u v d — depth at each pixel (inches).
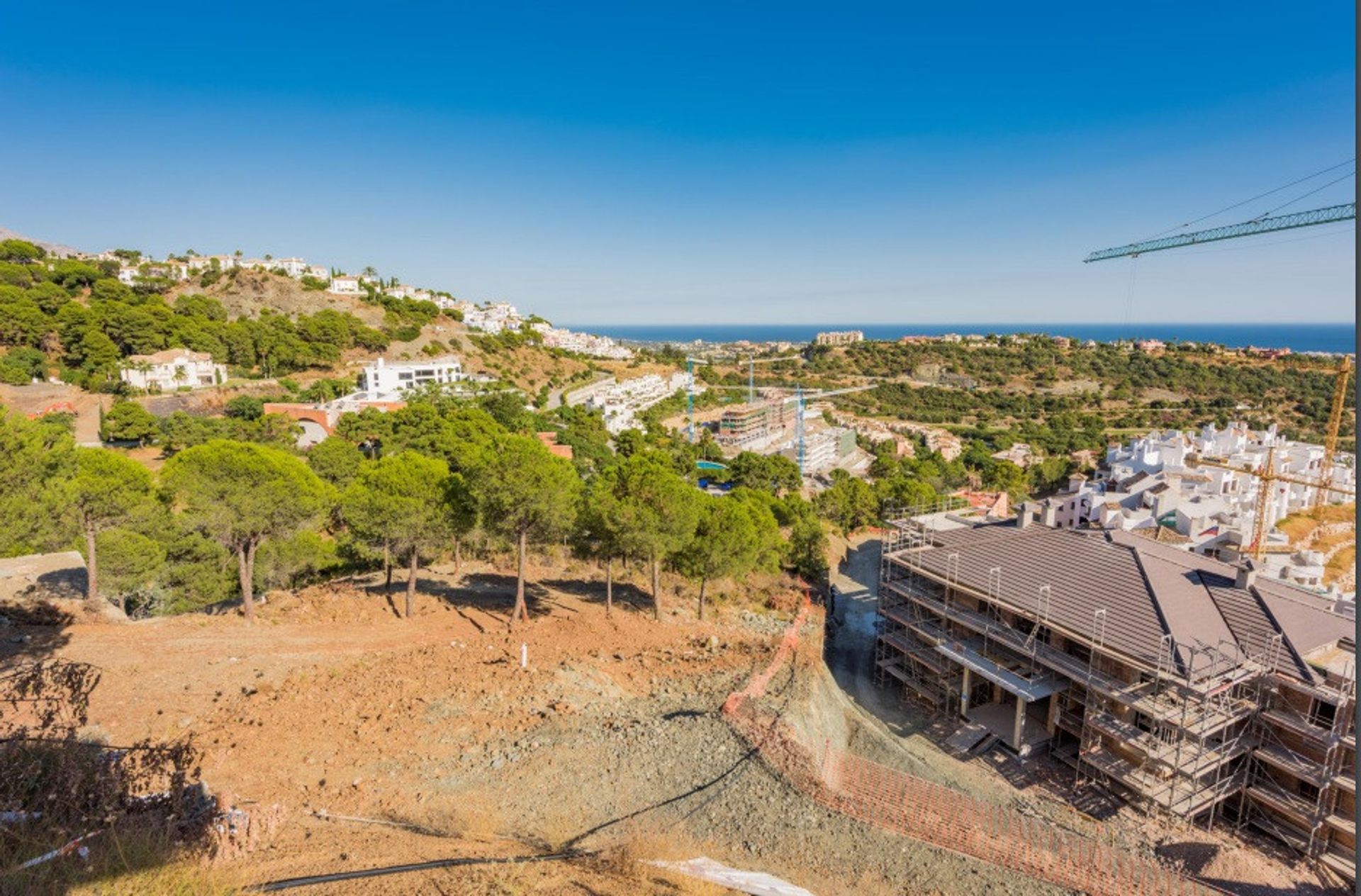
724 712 941.8
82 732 683.4
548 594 1560.0
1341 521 3348.9
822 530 2390.5
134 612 1354.6
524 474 1155.9
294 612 1252.5
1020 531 1654.8
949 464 4842.5
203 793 516.7
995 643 1440.7
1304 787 1093.1
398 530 1176.8
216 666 957.2
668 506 1316.4
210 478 1099.3
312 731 784.9
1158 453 3590.1
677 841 649.6
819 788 798.5
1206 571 1368.1
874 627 1946.4
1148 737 1128.2
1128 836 1045.2
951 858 727.7
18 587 1206.9
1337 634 1154.0
